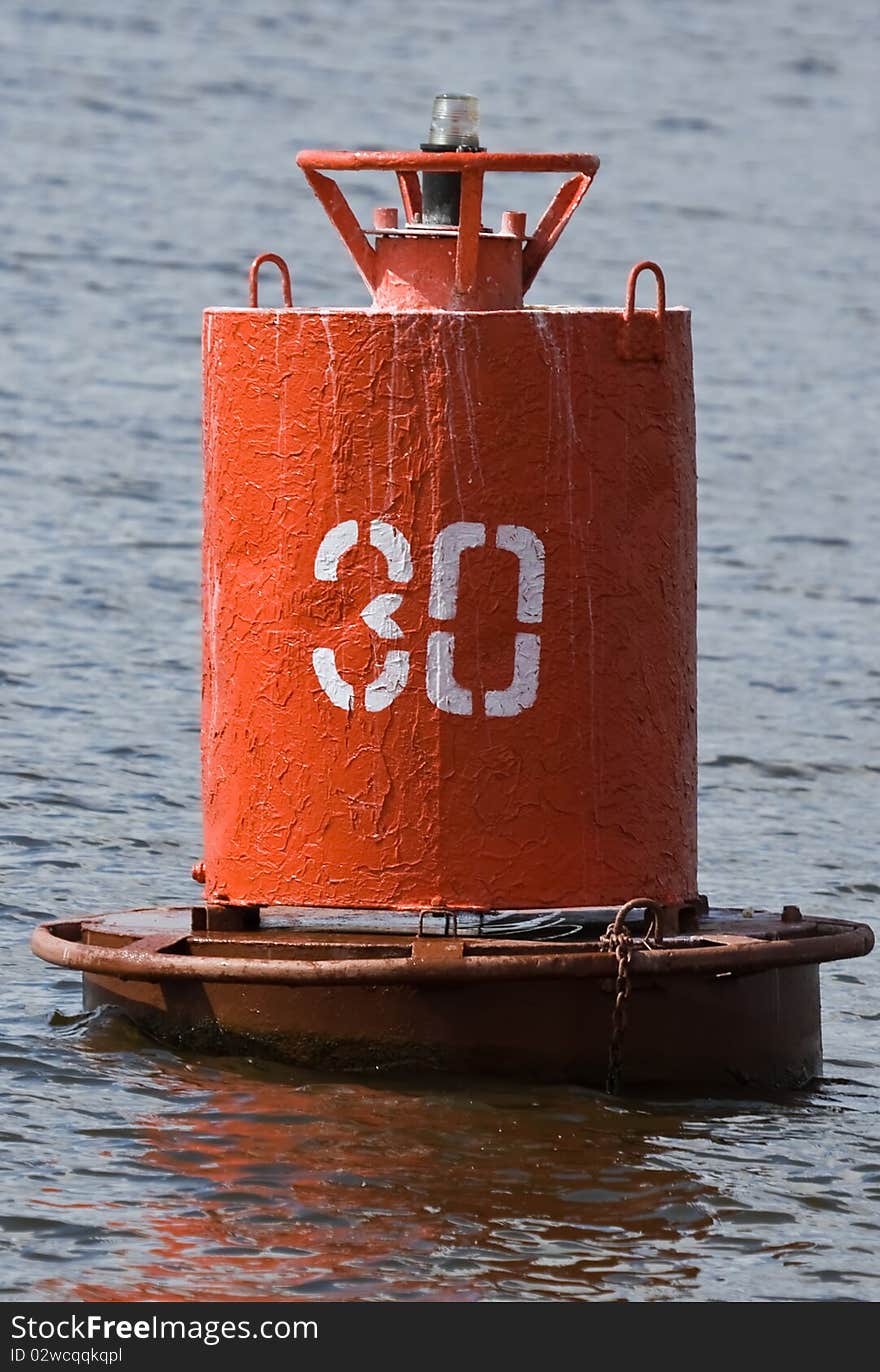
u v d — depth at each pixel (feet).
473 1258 67.56
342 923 86.38
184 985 82.84
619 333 81.35
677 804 84.23
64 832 117.70
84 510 192.65
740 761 140.26
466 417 79.77
